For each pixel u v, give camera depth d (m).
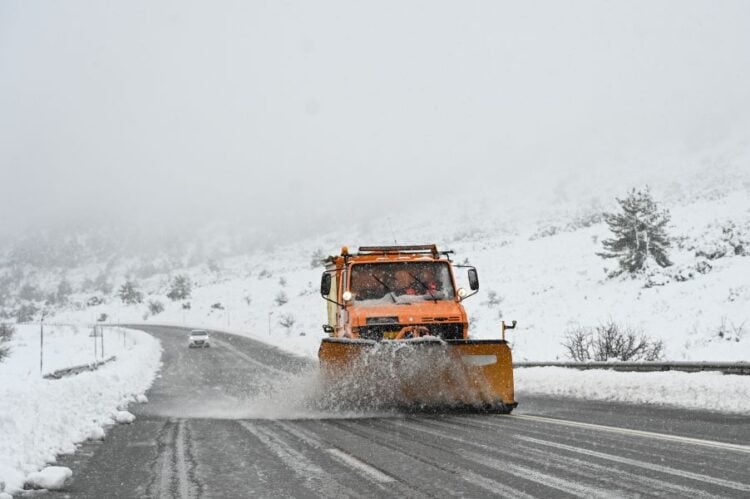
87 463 6.67
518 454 6.63
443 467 6.02
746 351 20.22
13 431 7.02
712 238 39.25
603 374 14.57
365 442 7.55
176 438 8.25
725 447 6.89
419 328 10.78
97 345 45.22
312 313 61.31
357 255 12.26
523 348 27.59
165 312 94.06
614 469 5.82
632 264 37.19
